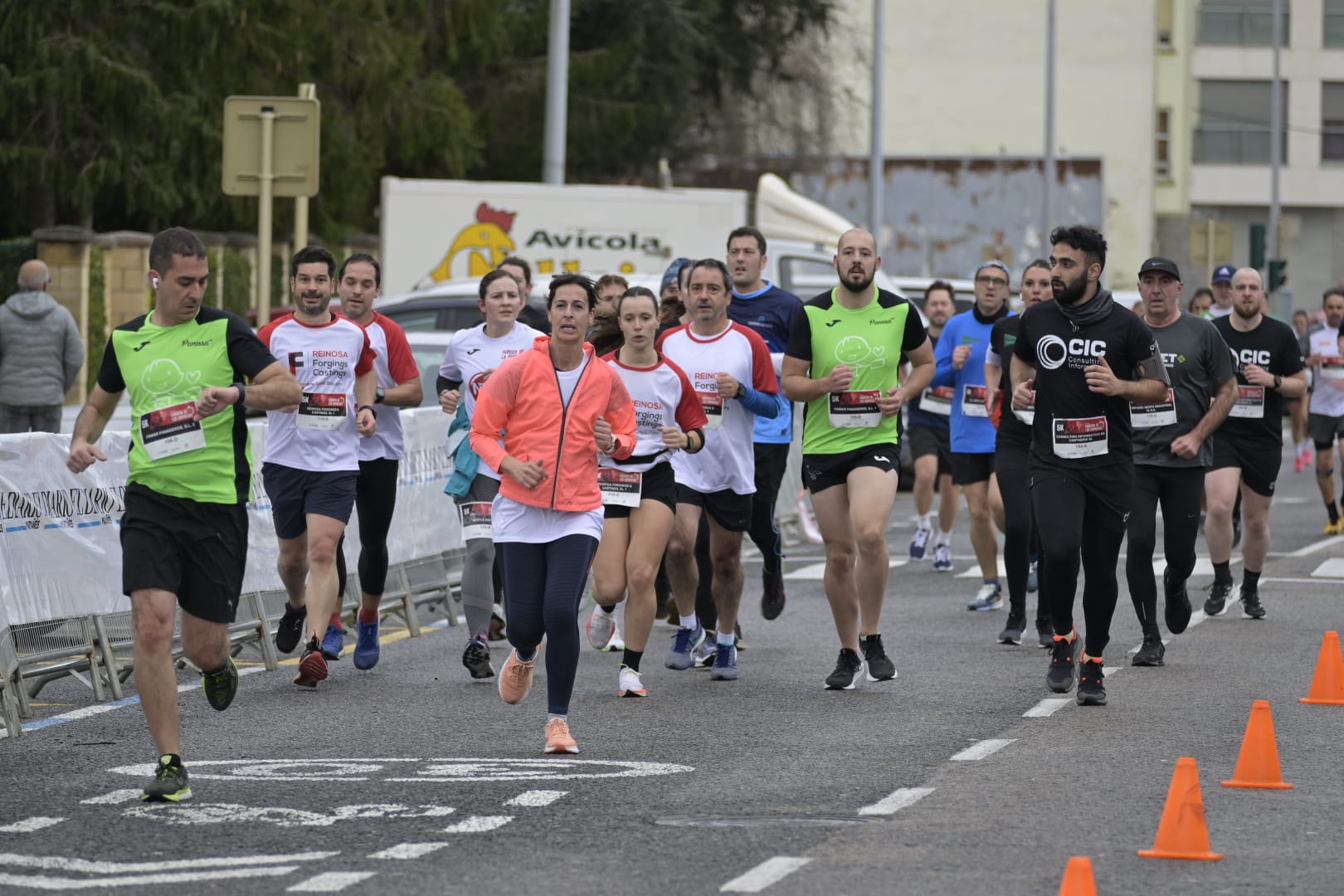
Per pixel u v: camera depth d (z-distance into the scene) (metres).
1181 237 198.50
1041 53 186.25
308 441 28.89
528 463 22.98
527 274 31.19
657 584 35.47
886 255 134.38
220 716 26.52
